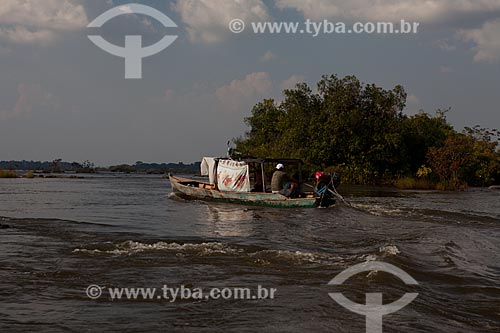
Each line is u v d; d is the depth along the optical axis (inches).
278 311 257.4
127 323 238.7
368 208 756.0
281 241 458.9
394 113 1696.6
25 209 760.3
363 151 1663.4
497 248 439.8
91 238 462.0
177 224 584.1
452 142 1637.6
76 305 265.0
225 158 869.8
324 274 328.5
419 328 235.9
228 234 502.0
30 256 376.2
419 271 339.3
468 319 249.9
